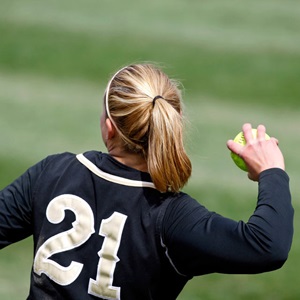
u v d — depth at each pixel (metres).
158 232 10.80
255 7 58.78
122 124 11.12
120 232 10.99
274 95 44.53
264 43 51.91
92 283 11.10
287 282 26.67
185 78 46.19
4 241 11.77
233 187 32.94
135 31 53.00
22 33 51.56
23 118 39.94
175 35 52.59
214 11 57.59
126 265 10.95
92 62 48.22
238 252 10.30
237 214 30.59
